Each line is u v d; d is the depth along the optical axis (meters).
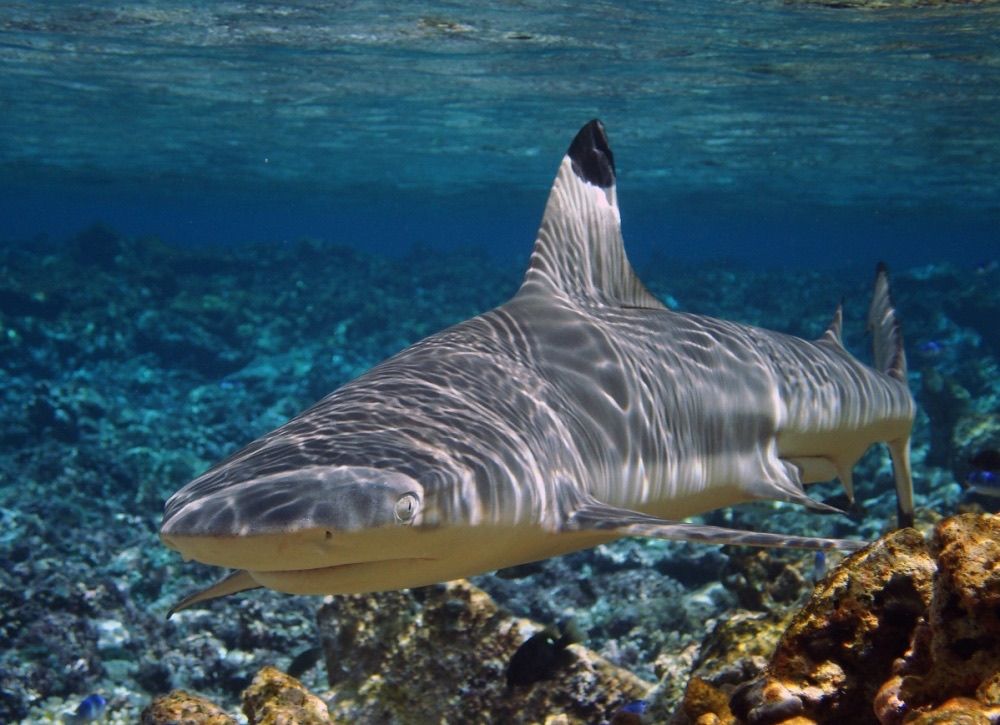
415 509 2.64
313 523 2.41
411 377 3.59
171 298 30.69
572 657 4.72
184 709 3.57
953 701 2.03
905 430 6.40
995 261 30.31
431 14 17.19
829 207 59.47
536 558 3.54
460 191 59.59
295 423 3.19
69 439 17.38
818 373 5.60
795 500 4.83
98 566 10.29
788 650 2.69
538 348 4.22
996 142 29.52
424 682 4.80
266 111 29.36
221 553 2.43
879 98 23.36
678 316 5.16
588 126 4.95
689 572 9.58
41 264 30.19
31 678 7.23
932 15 15.75
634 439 4.25
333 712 4.75
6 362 22.89
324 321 30.53
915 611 2.53
